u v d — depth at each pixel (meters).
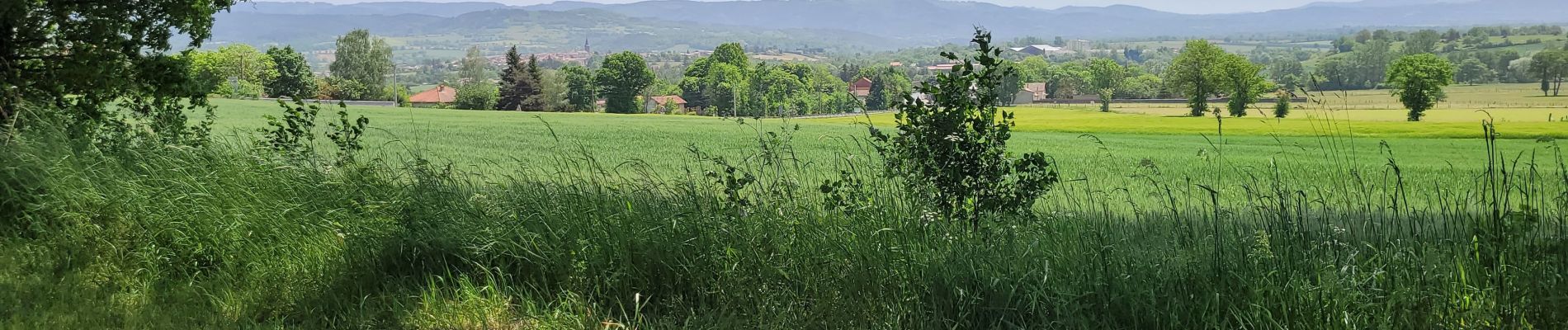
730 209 4.59
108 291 4.43
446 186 5.53
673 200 4.90
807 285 3.92
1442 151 31.17
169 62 7.66
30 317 3.95
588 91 119.88
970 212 4.44
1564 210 3.94
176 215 5.06
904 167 4.53
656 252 4.21
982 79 4.40
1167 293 3.42
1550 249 3.45
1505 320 3.10
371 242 4.71
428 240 4.70
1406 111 65.44
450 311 4.06
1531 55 122.00
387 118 49.47
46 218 5.20
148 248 4.83
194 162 6.05
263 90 104.75
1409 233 4.33
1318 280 3.37
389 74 128.62
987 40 4.42
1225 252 3.74
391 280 4.47
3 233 5.13
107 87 7.26
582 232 4.45
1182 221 4.77
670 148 28.50
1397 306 3.23
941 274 3.75
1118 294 3.48
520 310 4.04
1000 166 4.42
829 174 6.47
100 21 7.34
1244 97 84.19
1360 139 40.09
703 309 3.89
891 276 3.79
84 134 6.70
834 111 103.75
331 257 4.66
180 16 7.81
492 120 49.28
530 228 4.64
